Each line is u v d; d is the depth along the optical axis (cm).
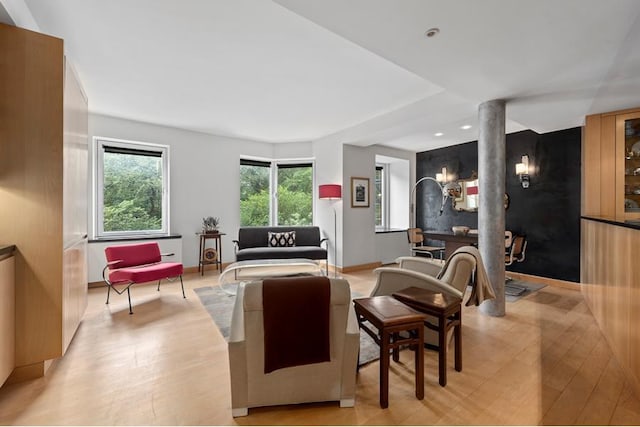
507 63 232
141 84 324
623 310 210
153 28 224
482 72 248
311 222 600
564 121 384
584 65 235
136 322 288
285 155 602
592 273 315
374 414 161
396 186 671
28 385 186
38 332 194
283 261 426
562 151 425
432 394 179
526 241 457
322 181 565
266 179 614
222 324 284
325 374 164
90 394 178
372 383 192
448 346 242
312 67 286
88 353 227
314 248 499
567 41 201
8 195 187
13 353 184
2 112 187
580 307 336
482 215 319
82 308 277
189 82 319
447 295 213
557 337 258
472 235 427
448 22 181
